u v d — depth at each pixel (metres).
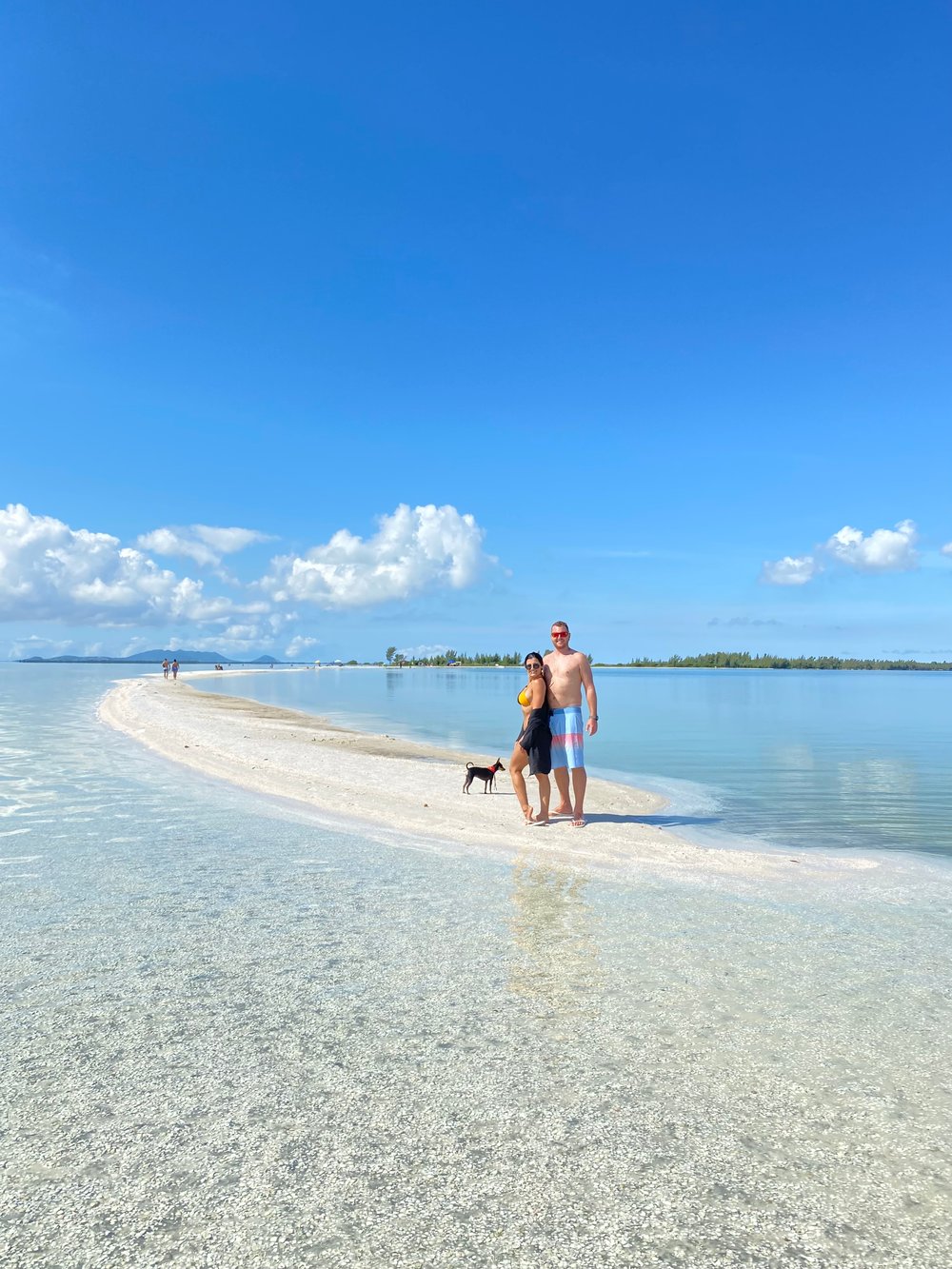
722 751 19.67
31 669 138.50
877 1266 2.36
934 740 22.42
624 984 4.68
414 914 6.13
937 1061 3.73
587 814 11.08
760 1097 3.38
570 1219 2.56
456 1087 3.43
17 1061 3.67
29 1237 2.46
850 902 6.62
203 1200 2.65
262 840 8.95
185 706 33.16
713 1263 2.36
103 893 6.66
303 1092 3.38
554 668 10.31
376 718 30.52
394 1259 2.36
